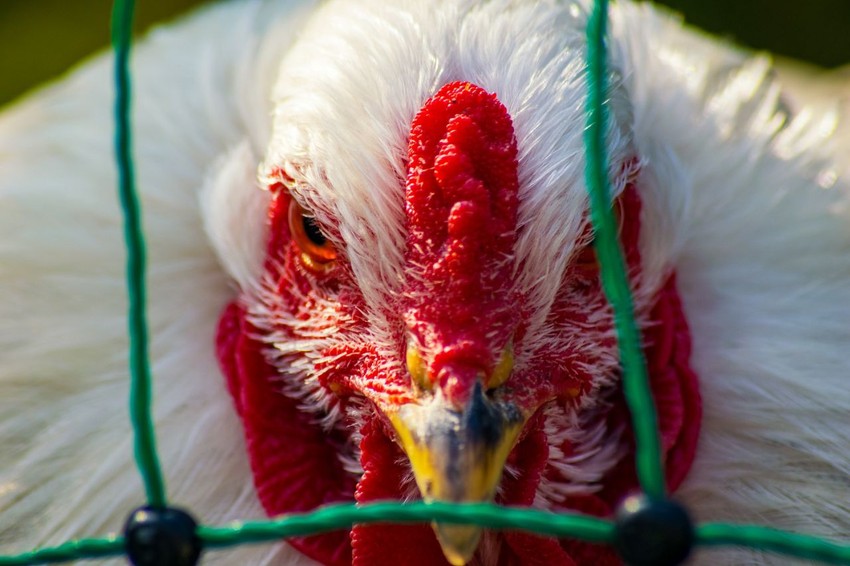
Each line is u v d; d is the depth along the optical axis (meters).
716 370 1.14
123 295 1.15
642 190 1.13
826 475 1.13
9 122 1.21
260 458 1.13
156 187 1.16
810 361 1.14
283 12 1.20
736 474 1.13
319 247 1.12
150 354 1.14
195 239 1.15
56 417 1.14
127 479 1.13
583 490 1.13
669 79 1.15
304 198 1.11
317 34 1.12
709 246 1.15
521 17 1.11
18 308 1.15
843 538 1.12
